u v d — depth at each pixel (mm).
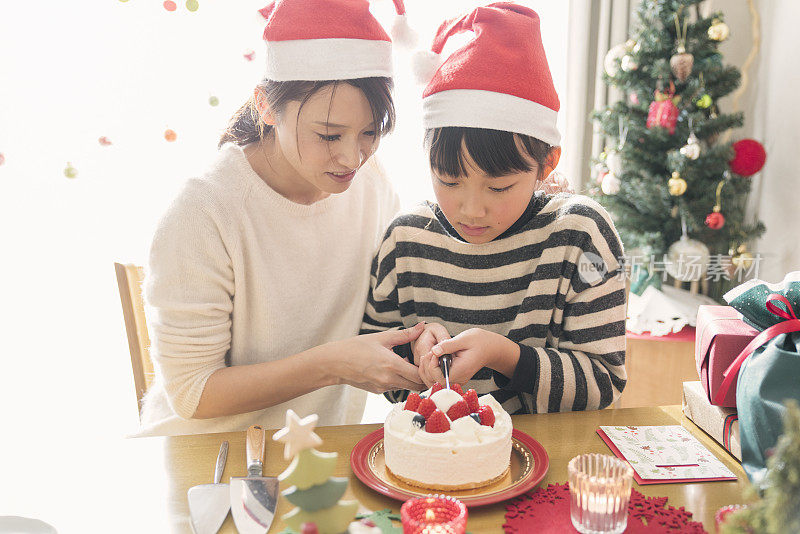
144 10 2283
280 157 1082
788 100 2506
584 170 2818
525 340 1124
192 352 1020
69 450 924
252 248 1075
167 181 2402
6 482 846
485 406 854
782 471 520
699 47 2275
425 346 1033
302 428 547
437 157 956
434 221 1166
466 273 1147
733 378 867
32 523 722
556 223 1112
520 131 921
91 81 2305
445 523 653
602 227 1101
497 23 951
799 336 807
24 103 2289
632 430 948
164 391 1084
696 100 2273
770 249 2615
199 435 950
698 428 961
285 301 1131
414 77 1072
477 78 919
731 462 857
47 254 2418
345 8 909
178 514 770
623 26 2643
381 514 743
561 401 1038
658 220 2383
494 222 1000
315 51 903
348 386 1302
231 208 1050
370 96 932
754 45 2695
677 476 819
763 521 521
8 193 2348
